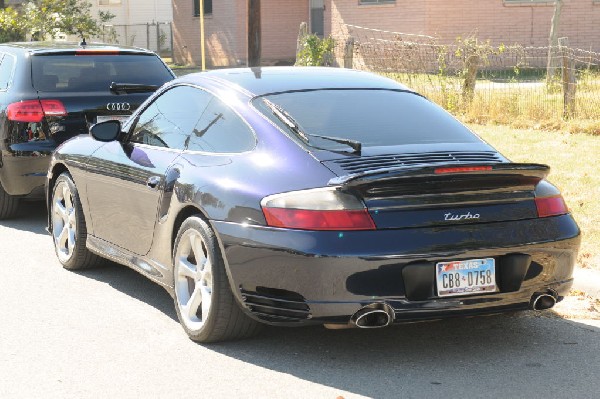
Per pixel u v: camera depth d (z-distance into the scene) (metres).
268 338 6.45
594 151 13.62
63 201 8.65
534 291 5.86
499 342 6.36
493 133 15.64
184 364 5.96
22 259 9.02
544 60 29.47
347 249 5.46
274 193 5.75
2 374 5.82
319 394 5.42
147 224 7.02
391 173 5.45
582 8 29.70
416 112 6.68
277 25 36.06
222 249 5.95
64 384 5.64
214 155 6.45
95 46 11.29
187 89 7.14
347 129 6.26
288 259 5.58
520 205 5.83
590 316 6.98
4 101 10.68
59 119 10.52
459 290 5.61
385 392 5.43
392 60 19.55
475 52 18.14
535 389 5.47
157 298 7.59
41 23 31.39
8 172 10.60
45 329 6.75
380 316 5.57
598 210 9.97
